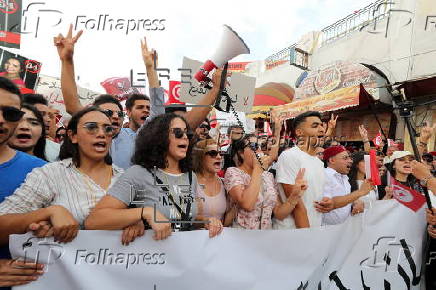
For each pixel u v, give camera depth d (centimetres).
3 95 146
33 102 276
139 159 175
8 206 148
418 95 664
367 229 216
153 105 223
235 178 215
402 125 686
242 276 182
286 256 194
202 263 175
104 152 169
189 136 187
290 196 218
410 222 221
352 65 789
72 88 208
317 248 201
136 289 162
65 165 167
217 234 179
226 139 312
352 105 708
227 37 200
